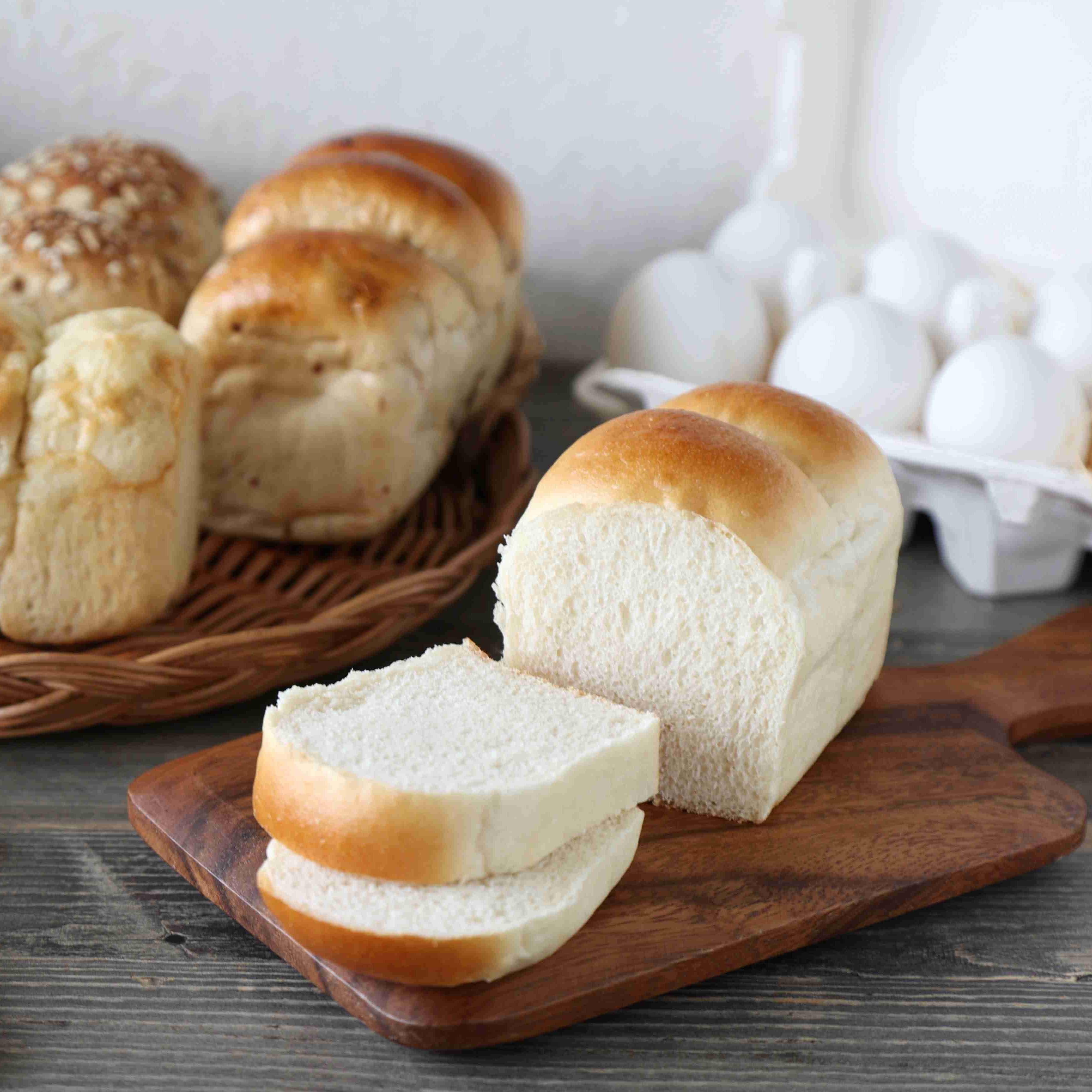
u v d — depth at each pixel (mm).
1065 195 741
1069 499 644
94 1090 504
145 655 604
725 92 784
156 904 545
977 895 557
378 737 541
